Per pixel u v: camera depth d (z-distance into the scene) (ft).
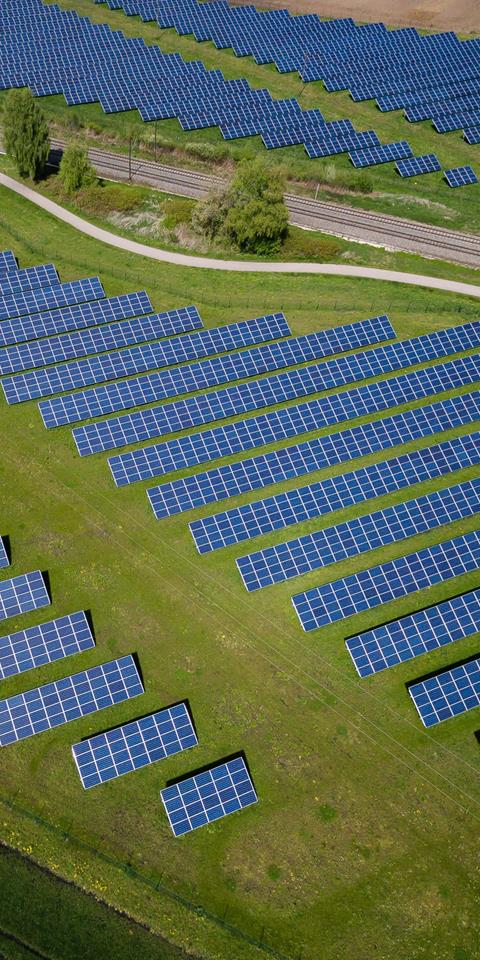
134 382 223.92
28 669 173.17
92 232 283.59
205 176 328.49
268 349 236.43
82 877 152.46
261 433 216.74
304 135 354.54
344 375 233.14
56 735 167.12
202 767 165.37
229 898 151.84
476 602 188.55
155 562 191.62
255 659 179.32
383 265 283.38
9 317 244.22
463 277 283.59
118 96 365.61
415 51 425.28
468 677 177.17
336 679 178.09
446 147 366.02
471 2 459.32
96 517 198.29
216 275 269.64
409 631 182.80
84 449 209.46
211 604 186.29
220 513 197.67
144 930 148.46
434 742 171.73
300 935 149.18
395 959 147.64
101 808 159.74
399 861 157.69
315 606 184.85
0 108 343.05
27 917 147.95
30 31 409.49
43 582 183.11
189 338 237.45
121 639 179.73
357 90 389.60
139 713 170.81
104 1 444.55
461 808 164.55
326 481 206.08
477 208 327.06
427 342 243.81
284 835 158.81
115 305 247.09
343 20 443.73
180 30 423.23
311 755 168.04
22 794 159.94
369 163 345.10
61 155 327.88
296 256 281.13
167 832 157.99
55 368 225.97
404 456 213.87
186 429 218.18
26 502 199.82
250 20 436.35
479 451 218.59
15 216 285.64
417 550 200.03
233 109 364.99
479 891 155.63
